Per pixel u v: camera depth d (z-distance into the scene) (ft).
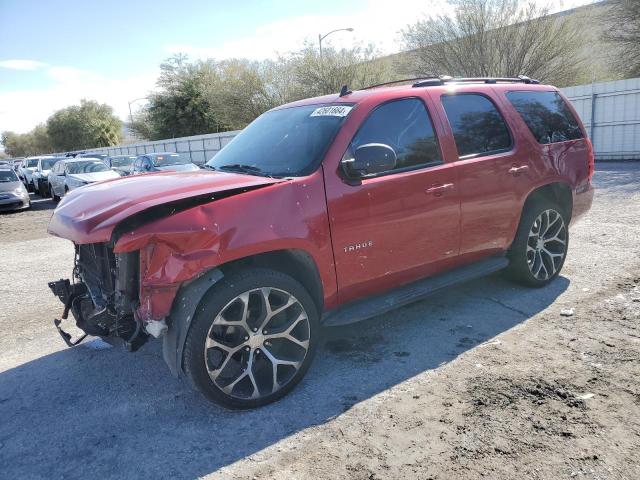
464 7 80.33
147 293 9.61
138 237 9.18
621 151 57.06
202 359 9.79
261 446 9.39
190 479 8.66
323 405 10.59
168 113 157.17
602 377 10.80
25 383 12.48
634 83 54.60
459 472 8.32
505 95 15.37
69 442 9.93
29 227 41.73
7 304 18.93
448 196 13.07
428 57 84.48
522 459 8.51
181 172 13.06
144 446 9.64
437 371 11.61
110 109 251.19
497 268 14.61
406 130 12.73
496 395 10.43
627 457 8.38
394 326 14.26
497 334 13.29
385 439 9.32
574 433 9.06
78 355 13.93
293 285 10.75
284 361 10.77
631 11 75.20
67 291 12.47
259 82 119.96
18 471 9.16
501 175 14.29
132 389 11.85
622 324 13.24
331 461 8.84
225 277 10.13
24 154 347.97
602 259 18.71
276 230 10.28
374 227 11.79
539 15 77.30
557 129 16.39
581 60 80.48
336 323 11.59
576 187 16.65
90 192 11.75
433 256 13.19
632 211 26.94
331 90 100.53
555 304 14.89
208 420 10.36
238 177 11.37
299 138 12.41
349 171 11.33
